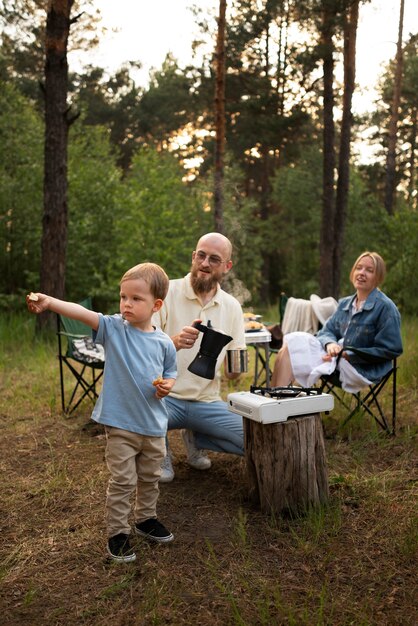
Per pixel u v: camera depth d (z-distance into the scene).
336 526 2.84
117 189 12.16
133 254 11.25
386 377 4.31
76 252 11.20
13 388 5.67
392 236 14.41
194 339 2.98
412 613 2.19
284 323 5.52
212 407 3.34
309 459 3.00
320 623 2.09
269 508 3.01
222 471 3.64
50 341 7.94
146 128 25.62
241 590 2.35
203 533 2.82
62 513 3.05
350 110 13.40
